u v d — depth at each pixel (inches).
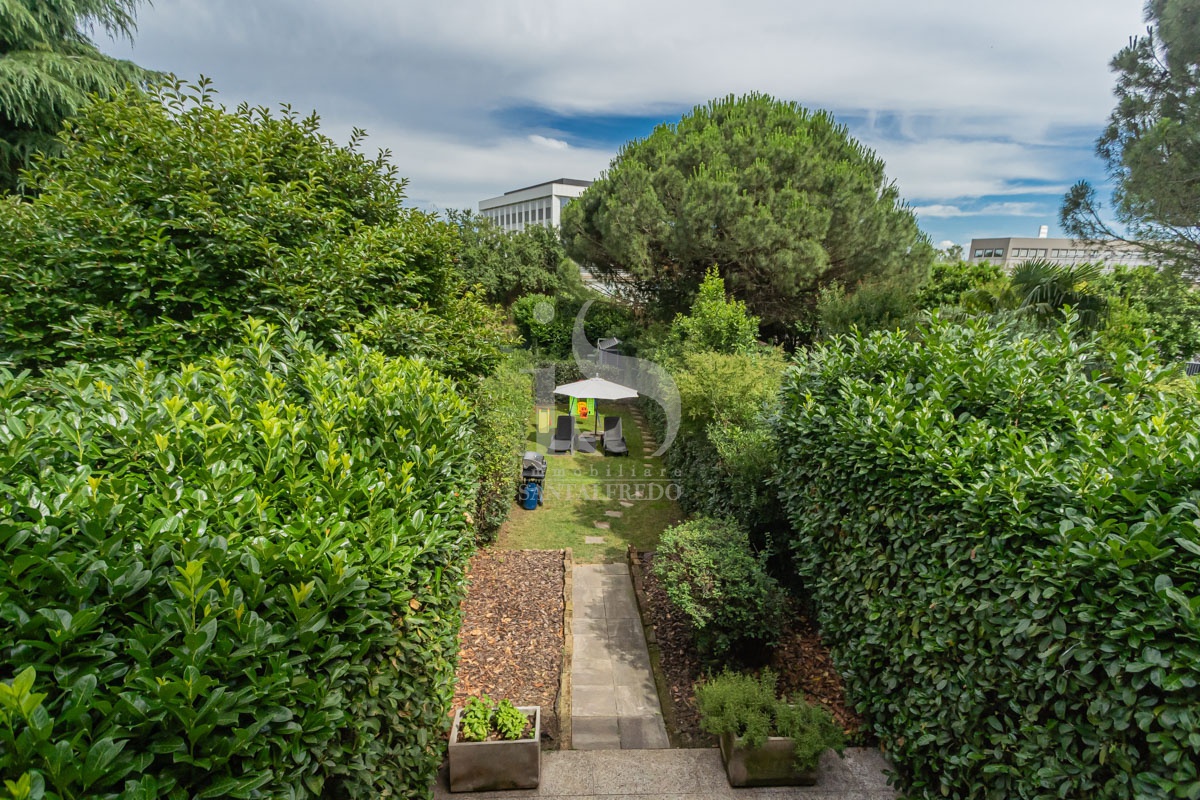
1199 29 404.5
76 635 55.5
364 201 235.5
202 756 58.1
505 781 140.6
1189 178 398.0
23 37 406.0
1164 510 93.4
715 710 149.7
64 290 168.4
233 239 175.6
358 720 88.1
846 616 165.3
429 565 116.6
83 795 48.5
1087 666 83.6
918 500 131.2
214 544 69.1
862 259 557.9
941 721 118.6
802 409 200.2
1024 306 350.0
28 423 83.6
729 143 572.4
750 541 242.7
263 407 102.9
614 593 249.3
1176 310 555.2
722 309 478.6
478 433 268.2
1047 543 99.8
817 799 139.4
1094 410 130.7
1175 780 72.7
